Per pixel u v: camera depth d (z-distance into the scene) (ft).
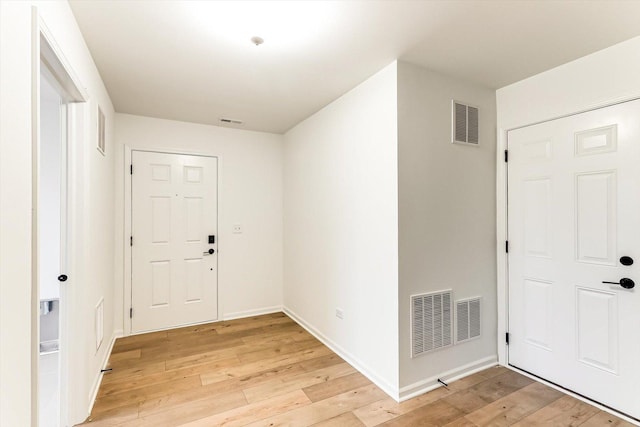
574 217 7.07
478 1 5.10
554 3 5.13
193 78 7.95
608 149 6.53
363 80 8.12
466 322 8.04
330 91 8.82
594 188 6.75
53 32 4.31
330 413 6.37
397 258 7.00
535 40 6.27
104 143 8.23
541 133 7.72
